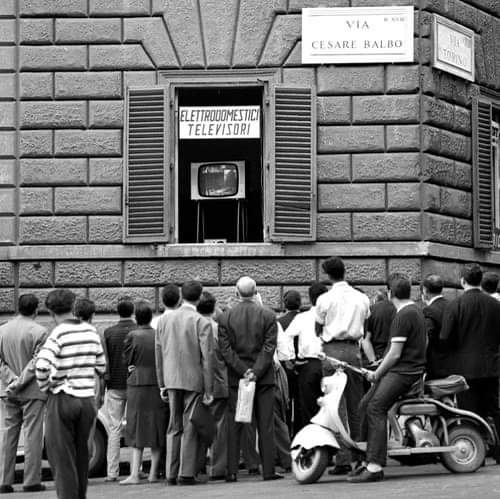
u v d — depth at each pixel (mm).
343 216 18406
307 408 14531
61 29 18688
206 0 18625
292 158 18469
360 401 13148
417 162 18438
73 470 11078
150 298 18406
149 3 18688
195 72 18609
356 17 18531
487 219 19766
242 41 18609
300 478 12828
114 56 18641
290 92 18469
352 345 13469
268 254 18328
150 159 18516
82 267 18422
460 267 19109
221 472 14094
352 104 18531
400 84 18484
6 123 18672
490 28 20359
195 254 18344
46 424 11117
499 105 20500
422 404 13086
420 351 12758
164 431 14398
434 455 13461
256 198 18844
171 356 13766
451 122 19094
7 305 18469
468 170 19516
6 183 18594
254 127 18844
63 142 18594
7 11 18781
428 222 18375
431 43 18656
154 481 14383
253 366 13602
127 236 18438
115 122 18594
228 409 13781
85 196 18531
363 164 18453
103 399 14914
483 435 13328
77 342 11125
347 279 18297
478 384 14109
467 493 11320
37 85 18656
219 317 13812
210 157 18922
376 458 12664
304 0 18609
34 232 18516
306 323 14500
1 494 13664
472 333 14031
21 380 13742
